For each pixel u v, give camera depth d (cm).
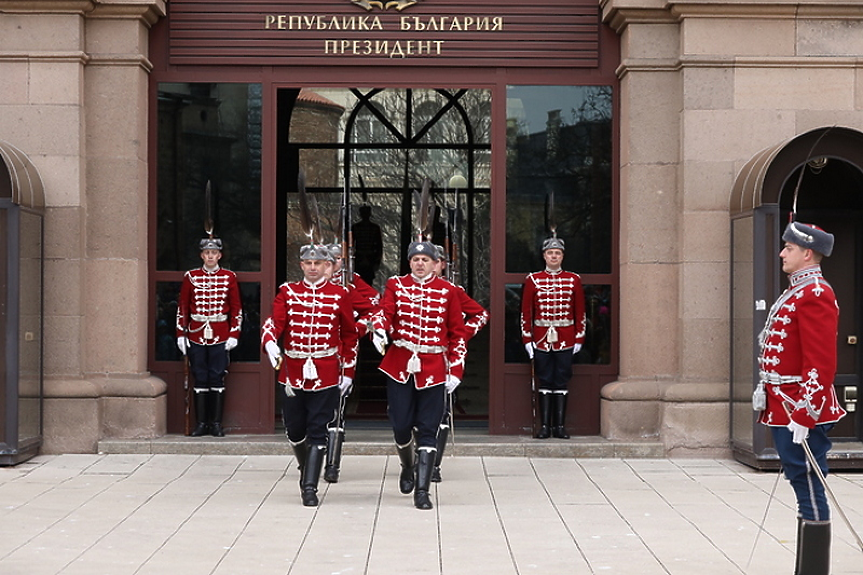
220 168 1041
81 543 657
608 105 1045
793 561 623
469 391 1315
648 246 1004
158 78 1034
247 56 1037
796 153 905
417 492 766
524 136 1048
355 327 794
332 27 1040
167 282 1039
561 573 596
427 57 1041
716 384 980
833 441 995
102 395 990
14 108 978
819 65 983
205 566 607
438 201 1326
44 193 976
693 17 981
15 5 970
